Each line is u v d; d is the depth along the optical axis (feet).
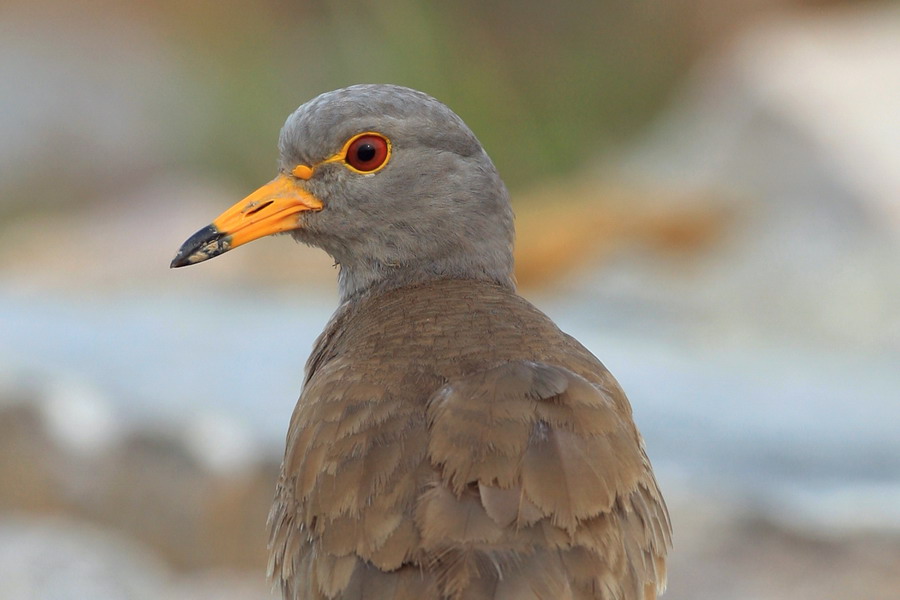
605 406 22.65
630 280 61.05
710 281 60.64
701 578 35.19
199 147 82.17
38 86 87.76
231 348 47.16
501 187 28.71
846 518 36.63
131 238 69.21
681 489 37.65
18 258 68.74
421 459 21.39
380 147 27.71
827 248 60.85
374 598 20.18
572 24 78.28
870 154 63.36
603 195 68.85
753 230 64.13
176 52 92.02
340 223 28.04
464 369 23.17
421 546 20.33
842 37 73.87
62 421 40.42
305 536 22.06
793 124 66.23
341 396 22.91
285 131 28.37
